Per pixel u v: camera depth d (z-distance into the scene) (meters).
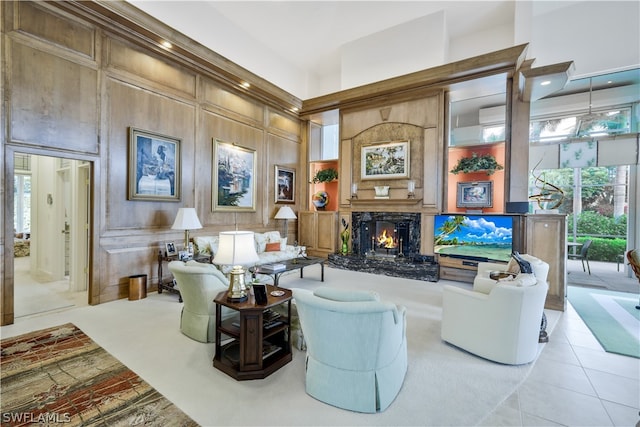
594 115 5.39
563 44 4.92
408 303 4.00
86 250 4.52
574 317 3.58
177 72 4.82
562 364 2.45
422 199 5.80
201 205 5.24
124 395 1.97
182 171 4.89
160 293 4.38
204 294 2.74
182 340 2.80
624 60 4.56
